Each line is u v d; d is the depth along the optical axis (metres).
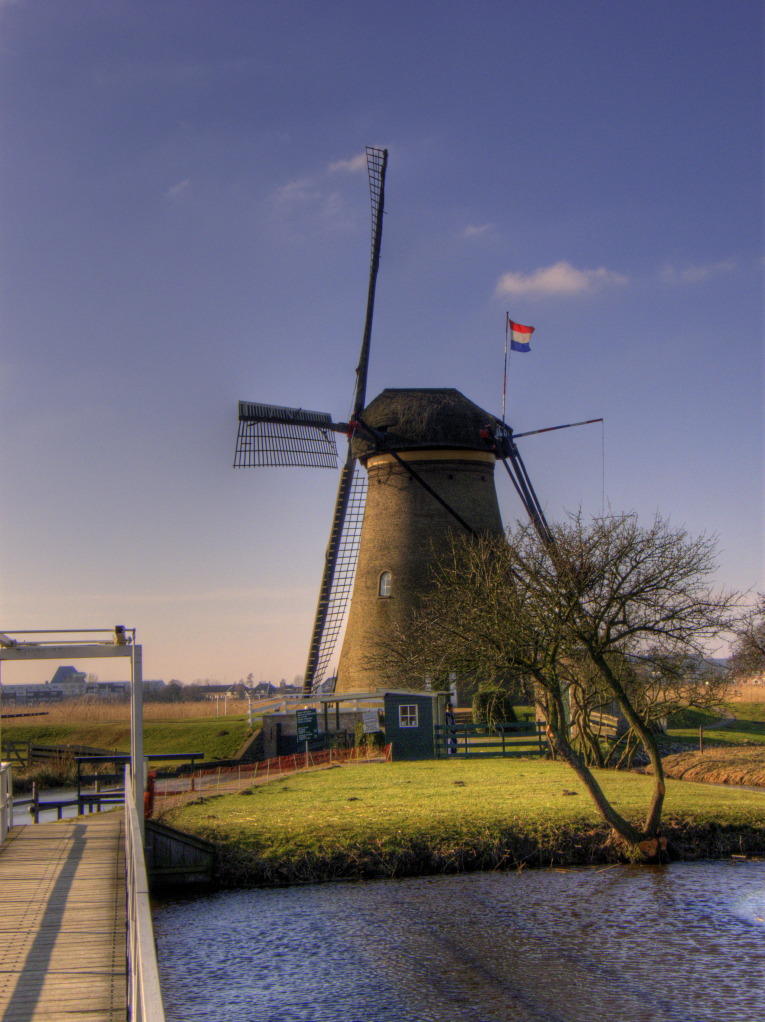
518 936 20.05
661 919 20.91
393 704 46.72
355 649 58.56
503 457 60.31
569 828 26.11
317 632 61.72
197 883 23.80
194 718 75.75
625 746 45.91
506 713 50.03
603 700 40.28
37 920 16.02
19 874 19.58
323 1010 16.78
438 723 47.62
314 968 18.61
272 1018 16.52
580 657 28.84
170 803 32.25
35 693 144.12
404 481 58.88
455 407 58.88
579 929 20.39
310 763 47.59
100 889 18.22
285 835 25.55
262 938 20.27
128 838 17.62
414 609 55.94
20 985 13.02
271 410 56.25
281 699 54.94
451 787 34.03
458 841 25.20
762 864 25.25
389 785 35.19
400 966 18.59
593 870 24.77
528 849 25.39
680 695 36.12
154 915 21.88
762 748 45.69
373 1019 16.36
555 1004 16.81
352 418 59.22
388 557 58.28
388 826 26.19
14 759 57.94
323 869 24.27
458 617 29.92
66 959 14.07
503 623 26.50
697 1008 16.55
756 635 50.16
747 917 20.94
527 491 61.19
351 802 30.45
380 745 48.78
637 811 27.89
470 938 20.00
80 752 57.44
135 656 23.92
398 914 21.52
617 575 26.62
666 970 18.16
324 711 55.06
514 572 29.48
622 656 31.73
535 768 40.88
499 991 17.41
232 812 29.23
